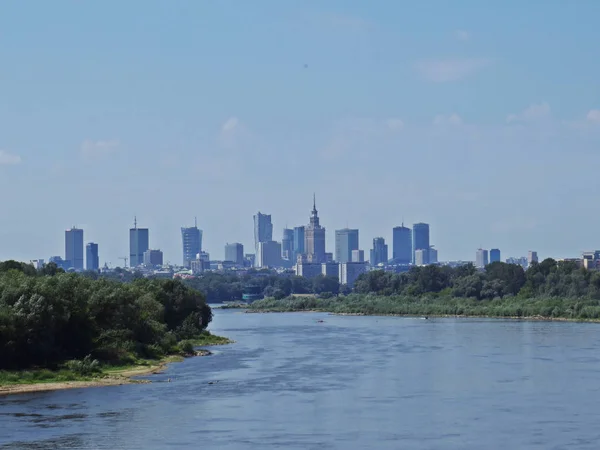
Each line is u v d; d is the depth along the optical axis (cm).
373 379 17188
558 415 13112
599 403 14138
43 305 17525
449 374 17912
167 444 11156
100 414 13050
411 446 11094
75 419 12656
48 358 17725
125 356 19600
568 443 11238
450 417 12962
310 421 12656
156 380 16912
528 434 11762
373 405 14050
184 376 17600
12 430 11888
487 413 13288
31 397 14600
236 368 19150
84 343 19025
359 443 11244
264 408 13712
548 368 18825
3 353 16888
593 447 11031
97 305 19650
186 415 13038
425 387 16025
